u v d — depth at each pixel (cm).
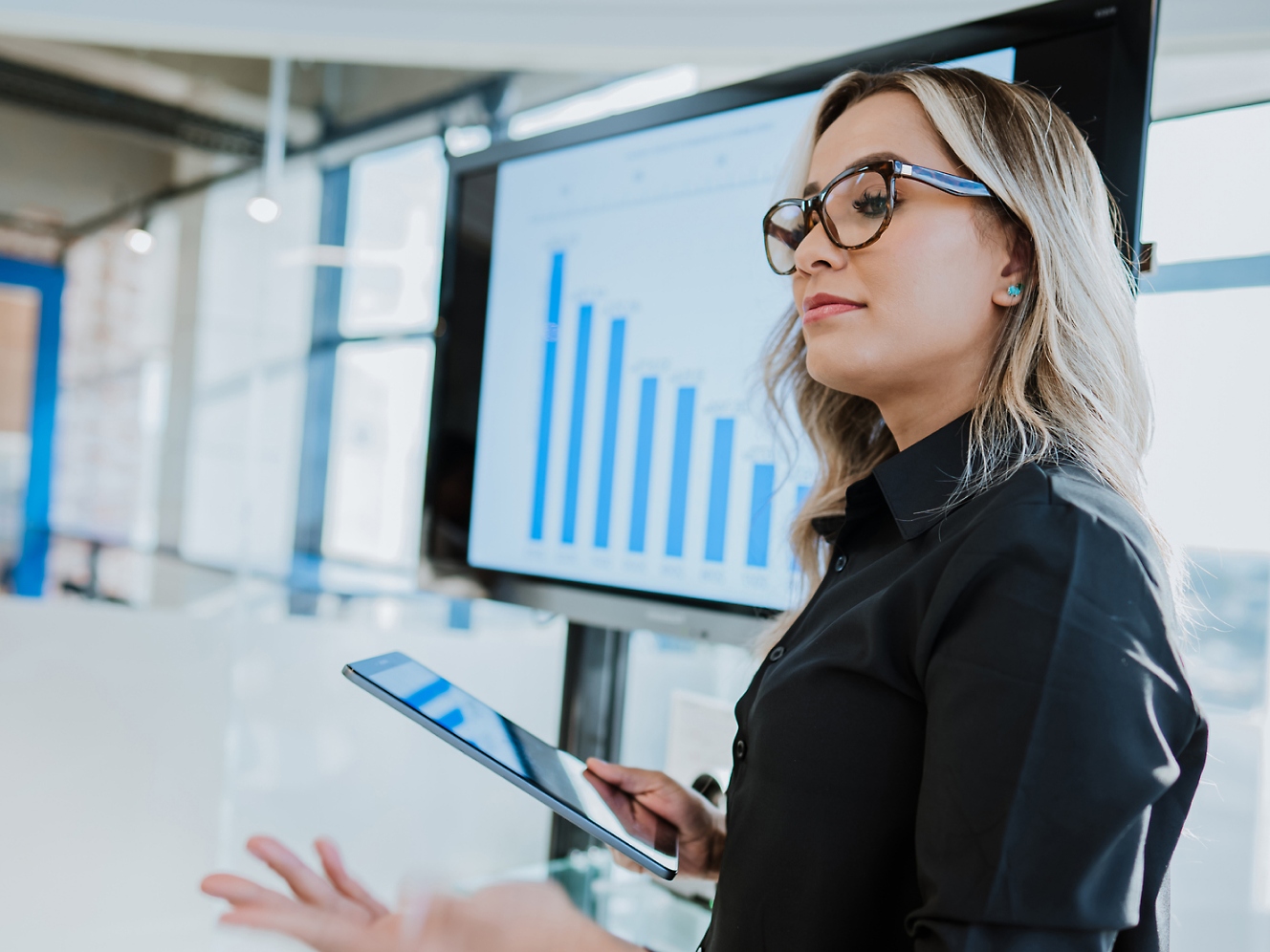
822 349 69
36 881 221
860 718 59
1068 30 99
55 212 431
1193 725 51
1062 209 65
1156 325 155
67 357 436
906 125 69
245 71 395
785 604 126
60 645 227
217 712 236
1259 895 150
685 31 182
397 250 386
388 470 381
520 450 163
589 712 164
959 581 52
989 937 46
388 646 231
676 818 87
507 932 50
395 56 212
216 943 225
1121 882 46
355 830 231
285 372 405
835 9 169
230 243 414
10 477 425
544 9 192
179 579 393
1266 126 146
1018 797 46
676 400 141
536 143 163
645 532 144
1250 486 149
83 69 398
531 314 163
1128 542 51
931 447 66
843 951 58
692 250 141
